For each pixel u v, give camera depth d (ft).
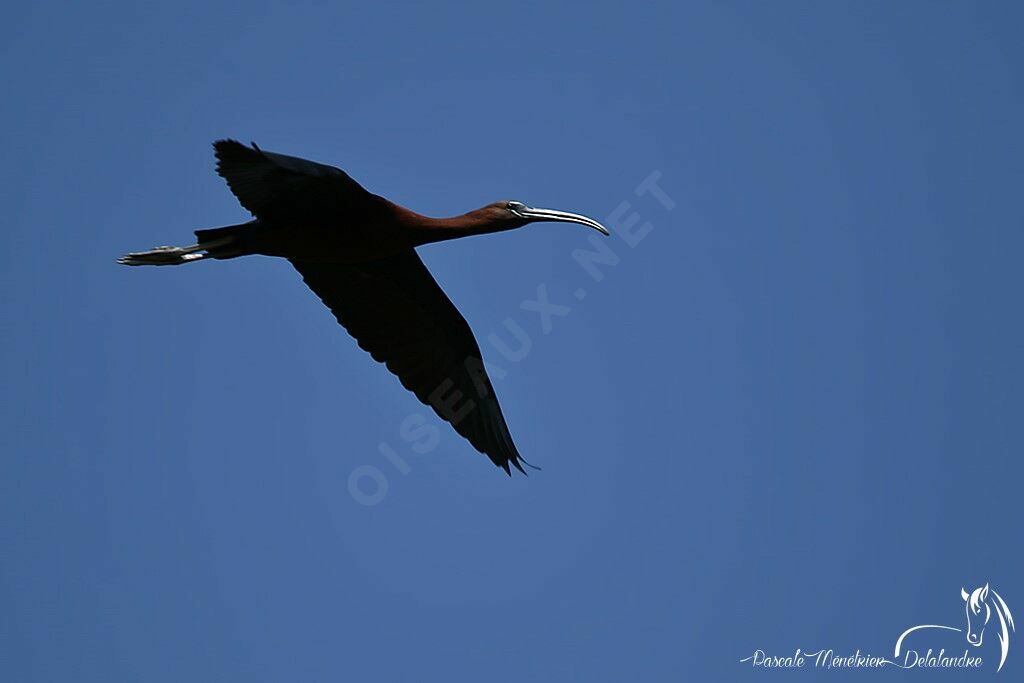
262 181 42.24
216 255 45.06
